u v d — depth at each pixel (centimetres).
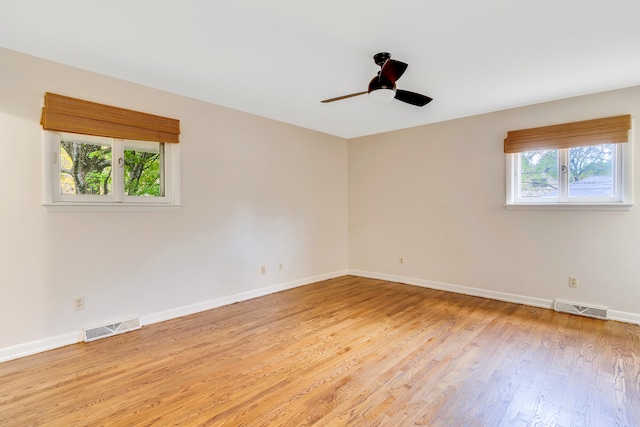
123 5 187
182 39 227
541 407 183
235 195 390
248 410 180
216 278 371
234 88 320
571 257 346
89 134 279
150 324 315
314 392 198
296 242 466
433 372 222
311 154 488
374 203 517
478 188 410
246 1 183
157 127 318
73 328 271
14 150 245
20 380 211
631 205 311
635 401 188
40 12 194
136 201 312
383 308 364
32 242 253
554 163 359
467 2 183
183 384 207
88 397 192
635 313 312
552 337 279
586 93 332
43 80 256
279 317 335
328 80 299
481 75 286
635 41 226
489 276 404
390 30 214
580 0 180
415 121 440
